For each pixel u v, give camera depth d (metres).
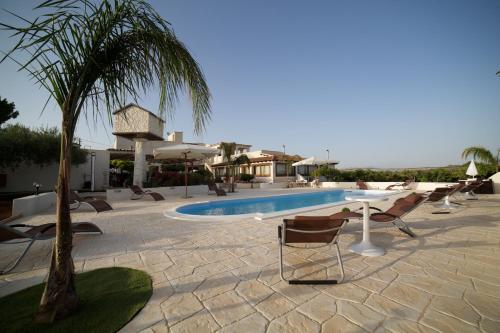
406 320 2.09
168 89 2.61
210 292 2.64
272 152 36.66
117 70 2.36
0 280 3.04
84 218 7.27
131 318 2.13
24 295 2.59
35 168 15.84
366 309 2.27
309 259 3.65
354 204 9.55
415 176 18.97
